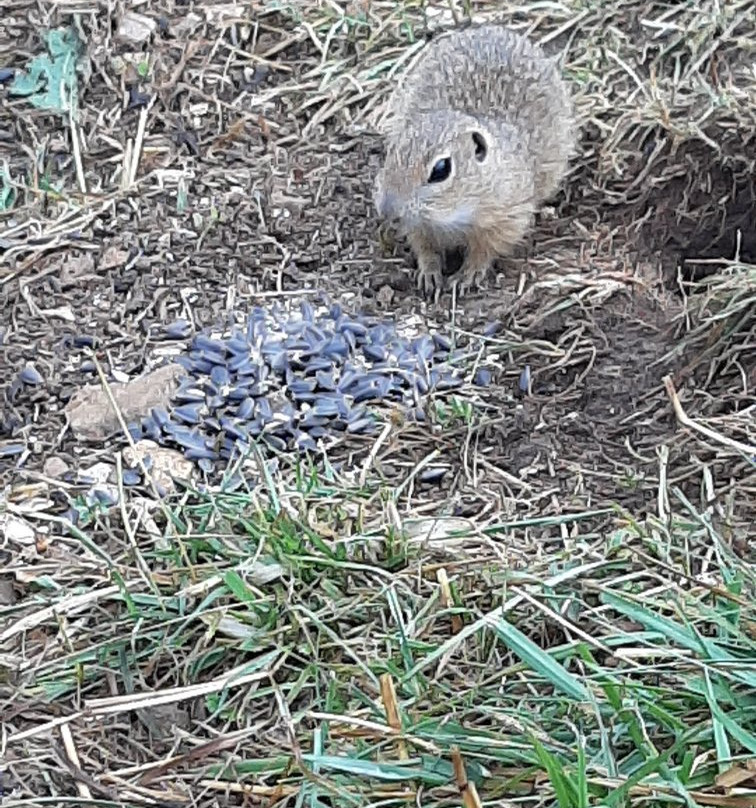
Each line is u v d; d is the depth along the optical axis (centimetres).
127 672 82
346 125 110
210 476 91
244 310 98
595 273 101
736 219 105
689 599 83
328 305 99
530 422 93
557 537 88
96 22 112
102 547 88
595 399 94
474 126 100
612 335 97
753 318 95
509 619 83
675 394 90
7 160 106
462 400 94
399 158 100
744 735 78
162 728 81
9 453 91
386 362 96
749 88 108
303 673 82
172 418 93
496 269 102
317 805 78
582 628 83
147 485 90
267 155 107
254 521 87
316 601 84
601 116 109
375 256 102
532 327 98
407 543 86
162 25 113
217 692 82
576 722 79
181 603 84
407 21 115
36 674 83
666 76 111
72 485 90
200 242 102
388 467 91
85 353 96
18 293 99
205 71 111
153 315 98
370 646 83
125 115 109
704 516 87
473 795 76
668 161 106
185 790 79
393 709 79
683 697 80
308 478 90
